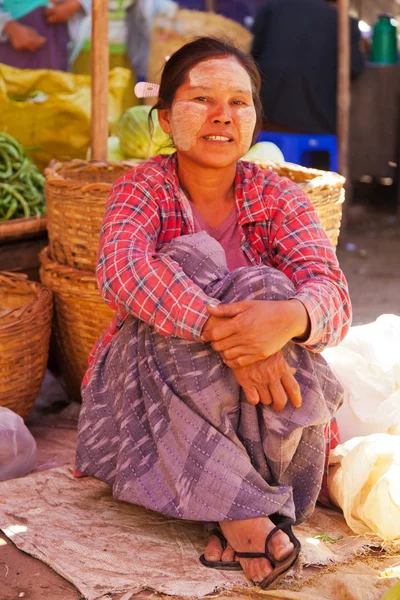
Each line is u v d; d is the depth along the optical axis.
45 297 2.70
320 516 2.07
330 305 1.84
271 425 1.82
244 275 1.81
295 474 1.94
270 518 1.82
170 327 1.78
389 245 5.55
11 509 2.07
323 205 2.73
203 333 1.76
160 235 2.01
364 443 1.98
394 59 6.34
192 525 2.01
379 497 1.89
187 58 1.96
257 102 2.08
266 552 1.72
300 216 2.01
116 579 1.75
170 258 1.86
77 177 3.21
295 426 1.81
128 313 1.97
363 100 6.14
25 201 3.46
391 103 6.11
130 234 1.91
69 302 2.76
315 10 5.54
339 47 5.35
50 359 3.23
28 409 2.70
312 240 1.98
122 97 4.92
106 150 3.38
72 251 2.75
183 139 1.95
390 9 8.27
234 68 1.95
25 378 2.63
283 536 1.72
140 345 1.92
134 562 1.82
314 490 1.94
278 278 1.81
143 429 1.91
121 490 1.89
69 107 4.52
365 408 2.28
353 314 4.11
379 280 4.75
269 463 1.87
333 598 1.71
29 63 5.05
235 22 5.70
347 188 5.73
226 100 1.94
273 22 5.59
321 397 1.84
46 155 4.58
